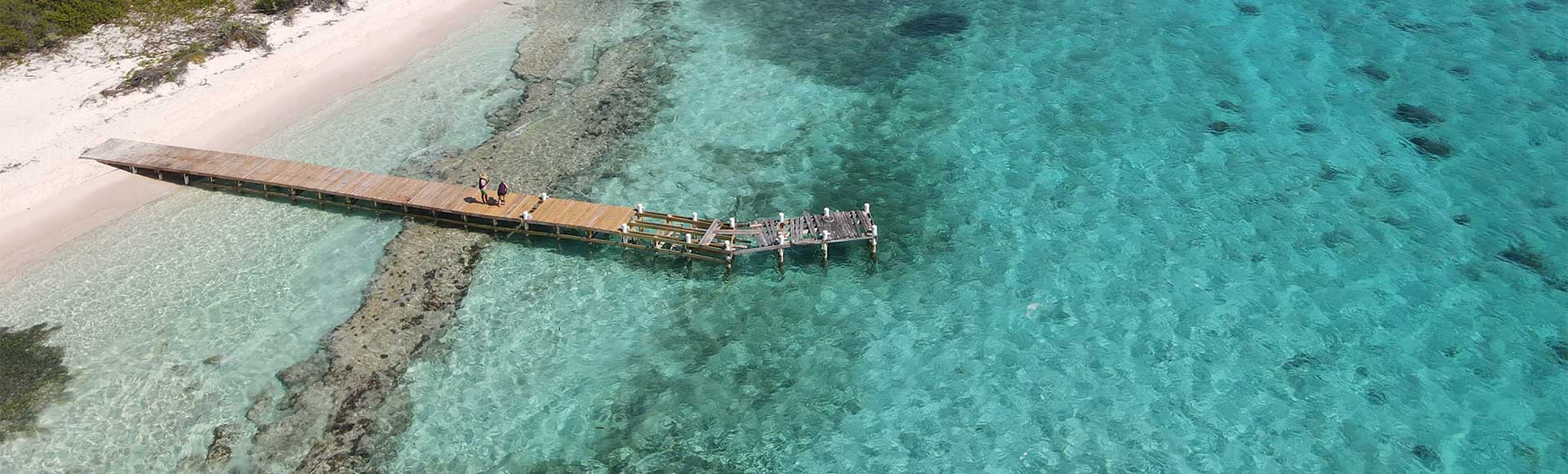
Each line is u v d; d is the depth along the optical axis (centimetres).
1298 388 3188
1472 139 4288
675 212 4122
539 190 4234
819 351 3431
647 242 3947
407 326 3528
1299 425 3070
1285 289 3566
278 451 3048
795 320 3572
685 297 3694
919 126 4656
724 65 5234
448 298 3672
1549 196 3934
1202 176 4178
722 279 3772
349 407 3206
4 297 3641
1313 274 3628
